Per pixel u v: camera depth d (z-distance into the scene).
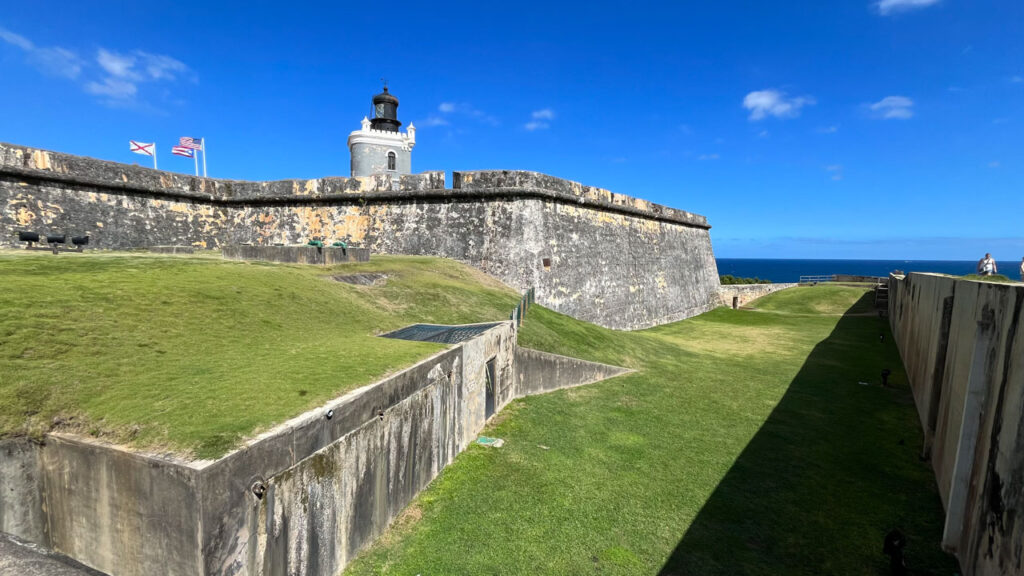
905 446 7.68
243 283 7.64
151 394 3.92
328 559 4.02
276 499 3.44
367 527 4.56
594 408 9.05
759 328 21.56
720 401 9.85
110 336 4.82
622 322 20.14
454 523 5.05
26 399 3.56
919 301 11.23
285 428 3.52
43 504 3.46
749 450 7.39
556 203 17.16
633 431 7.99
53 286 5.63
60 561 2.26
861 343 17.44
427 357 5.84
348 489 4.24
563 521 5.27
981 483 4.47
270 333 6.16
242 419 3.59
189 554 2.94
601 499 5.78
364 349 6.00
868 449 7.54
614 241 20.22
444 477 6.02
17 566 2.16
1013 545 3.54
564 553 4.73
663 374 11.78
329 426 3.94
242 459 3.14
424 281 12.19
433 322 9.50
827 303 27.80
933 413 7.14
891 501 5.97
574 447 7.21
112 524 3.22
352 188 17.70
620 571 4.53
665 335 19.12
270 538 3.41
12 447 3.27
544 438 7.46
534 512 5.39
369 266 12.42
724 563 4.73
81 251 11.48
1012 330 4.22
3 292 5.11
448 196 16.94
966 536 4.68
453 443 6.53
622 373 11.58
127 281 6.43
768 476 6.55
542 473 6.30
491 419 8.12
